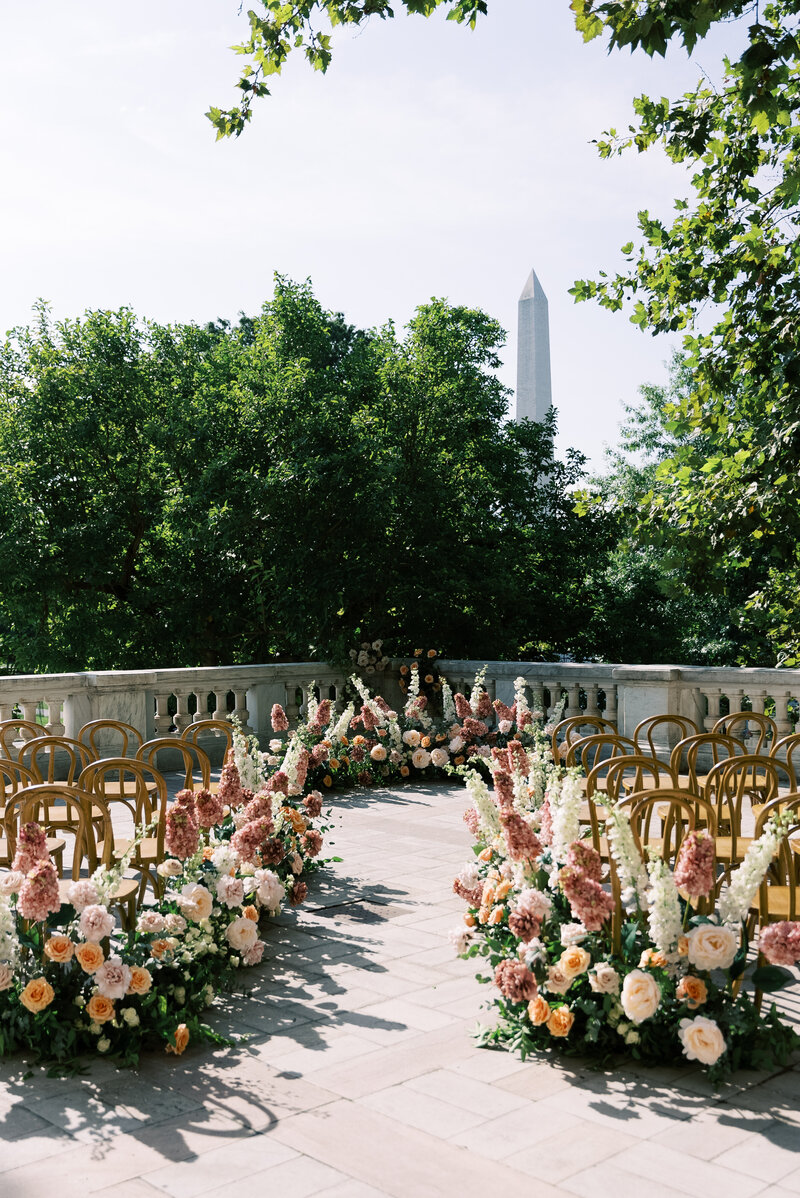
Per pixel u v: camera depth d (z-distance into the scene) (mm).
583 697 14109
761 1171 3180
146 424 17797
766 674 10203
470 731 10891
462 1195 3051
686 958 4047
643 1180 3131
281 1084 3838
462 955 4727
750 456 9477
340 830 8391
